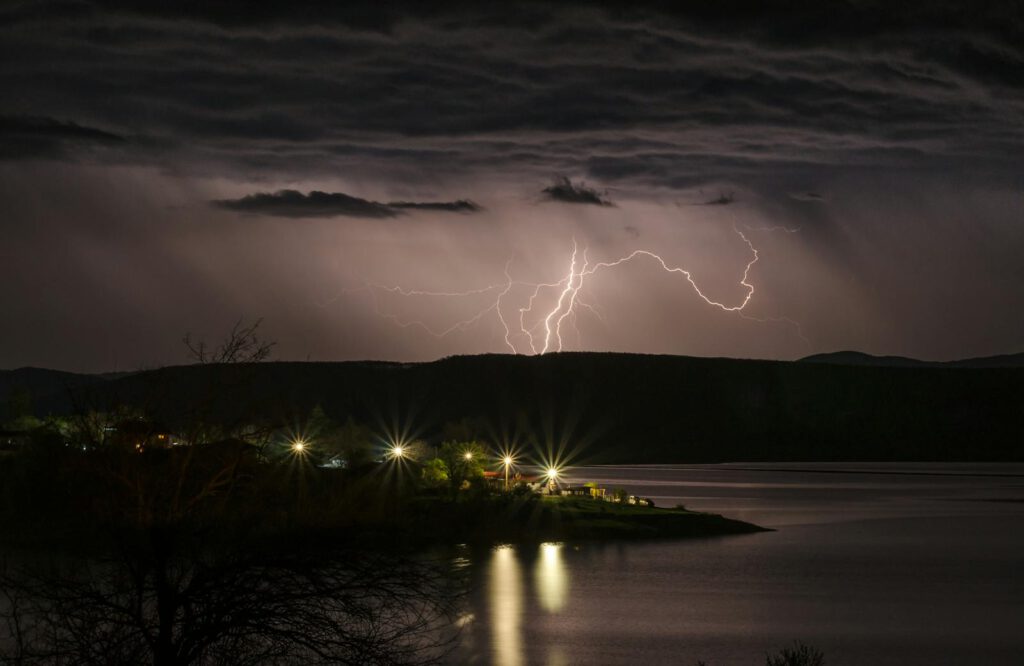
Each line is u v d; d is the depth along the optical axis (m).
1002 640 50.75
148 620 10.98
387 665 11.31
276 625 10.90
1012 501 151.38
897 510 133.50
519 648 46.31
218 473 11.39
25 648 10.99
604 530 90.75
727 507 134.75
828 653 47.28
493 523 85.88
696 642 48.88
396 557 11.36
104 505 11.23
